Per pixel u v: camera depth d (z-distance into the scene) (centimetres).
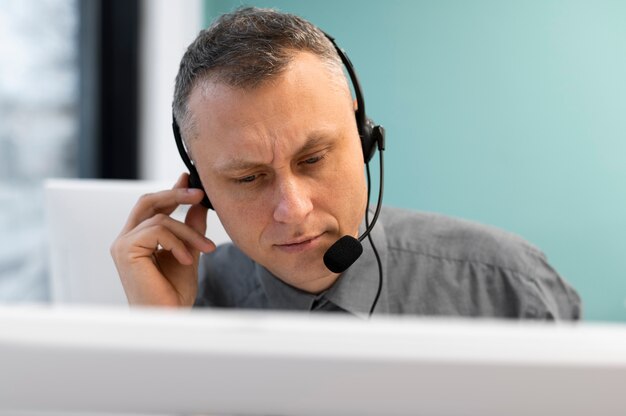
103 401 39
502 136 257
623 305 259
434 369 36
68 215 104
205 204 95
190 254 94
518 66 254
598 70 250
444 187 261
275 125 71
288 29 75
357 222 82
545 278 105
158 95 241
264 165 74
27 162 208
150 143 243
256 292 106
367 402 37
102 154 241
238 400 38
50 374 38
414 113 259
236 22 77
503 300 103
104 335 37
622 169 254
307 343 36
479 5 252
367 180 91
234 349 37
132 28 239
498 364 36
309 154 74
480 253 105
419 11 255
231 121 72
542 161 257
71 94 231
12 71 199
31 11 206
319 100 72
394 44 257
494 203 260
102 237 104
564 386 36
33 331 37
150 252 94
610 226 257
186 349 37
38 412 40
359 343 36
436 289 103
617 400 36
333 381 37
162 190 100
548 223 259
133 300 93
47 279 218
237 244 84
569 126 254
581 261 259
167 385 38
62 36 224
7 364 37
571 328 37
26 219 209
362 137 89
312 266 82
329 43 79
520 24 251
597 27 248
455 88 257
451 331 37
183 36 249
